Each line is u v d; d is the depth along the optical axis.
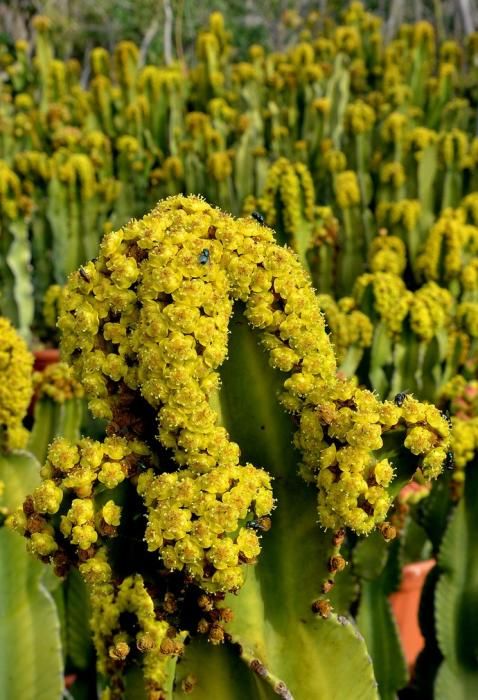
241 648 0.70
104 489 0.69
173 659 0.82
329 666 0.73
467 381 1.37
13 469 0.97
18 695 0.94
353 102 2.86
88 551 0.69
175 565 0.67
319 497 0.70
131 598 0.77
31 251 2.00
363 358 1.28
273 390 0.72
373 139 2.40
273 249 0.71
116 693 0.86
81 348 0.71
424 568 1.20
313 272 1.62
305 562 0.73
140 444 0.71
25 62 3.05
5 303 1.83
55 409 1.19
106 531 0.69
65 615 1.11
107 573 0.69
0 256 1.82
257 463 0.73
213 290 0.68
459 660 1.04
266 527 0.69
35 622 0.94
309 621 0.73
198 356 0.68
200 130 2.34
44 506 0.67
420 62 2.73
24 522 0.69
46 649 0.94
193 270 0.68
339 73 2.53
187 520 0.66
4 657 0.93
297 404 0.71
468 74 3.08
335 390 0.69
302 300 0.70
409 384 1.27
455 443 0.99
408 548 1.28
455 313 1.39
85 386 0.71
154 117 2.53
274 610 0.73
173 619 0.73
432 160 1.77
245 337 0.71
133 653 0.81
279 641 0.73
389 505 0.69
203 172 2.04
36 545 0.68
